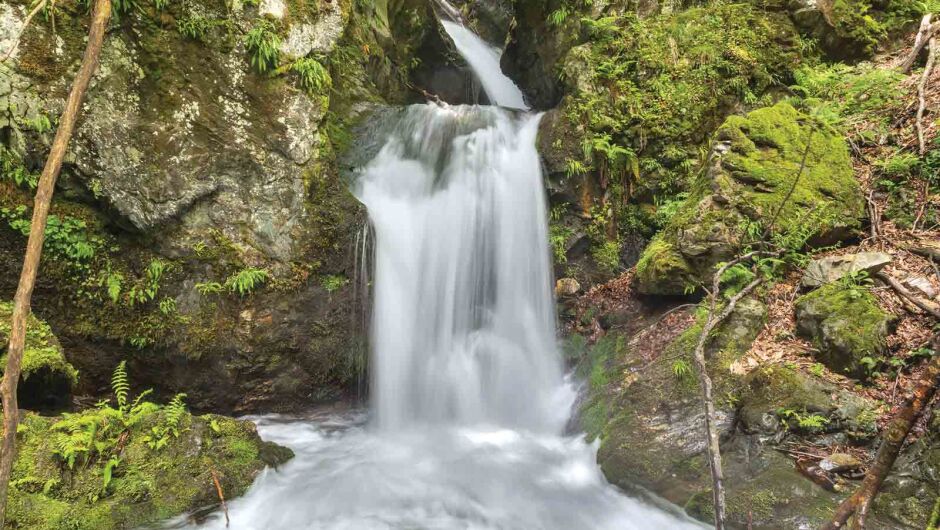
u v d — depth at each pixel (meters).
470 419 7.39
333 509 5.27
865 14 8.98
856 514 2.48
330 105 8.21
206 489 5.12
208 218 6.78
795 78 8.65
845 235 6.43
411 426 7.40
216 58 6.86
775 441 4.89
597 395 6.53
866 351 5.03
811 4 8.74
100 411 5.25
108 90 6.23
